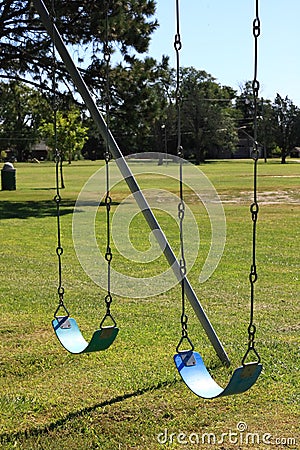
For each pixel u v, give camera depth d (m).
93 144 85.94
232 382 3.79
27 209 20.64
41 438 3.99
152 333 6.23
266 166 61.72
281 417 4.28
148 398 4.59
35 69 22.06
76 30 20.77
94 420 4.24
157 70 22.53
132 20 21.23
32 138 84.06
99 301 7.64
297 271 9.46
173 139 61.88
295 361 5.36
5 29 21.44
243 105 89.50
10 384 4.91
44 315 6.97
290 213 18.30
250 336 3.94
